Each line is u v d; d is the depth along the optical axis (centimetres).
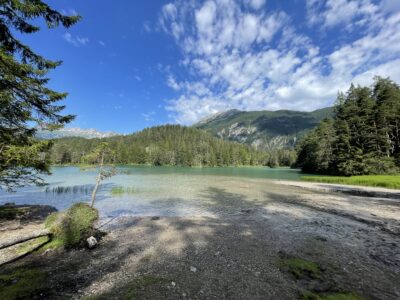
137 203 2009
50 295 568
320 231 1166
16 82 975
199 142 15775
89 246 906
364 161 4600
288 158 14375
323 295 575
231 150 15700
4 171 1105
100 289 603
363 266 747
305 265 750
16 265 741
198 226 1278
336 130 5694
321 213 1611
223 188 3088
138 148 13662
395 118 4928
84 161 1633
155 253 873
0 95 923
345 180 3697
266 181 4188
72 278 662
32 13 800
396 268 734
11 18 816
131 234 1128
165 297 568
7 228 1130
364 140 4984
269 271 713
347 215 1545
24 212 1456
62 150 9006
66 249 887
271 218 1464
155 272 708
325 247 926
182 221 1397
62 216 984
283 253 863
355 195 2520
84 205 1020
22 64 959
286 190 2922
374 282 643
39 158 1155
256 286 623
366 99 5312
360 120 5094
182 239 1046
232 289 608
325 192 2762
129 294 579
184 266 754
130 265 760
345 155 5044
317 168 6331
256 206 1886
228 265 760
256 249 909
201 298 566
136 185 3359
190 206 1891
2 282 620
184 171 7612
